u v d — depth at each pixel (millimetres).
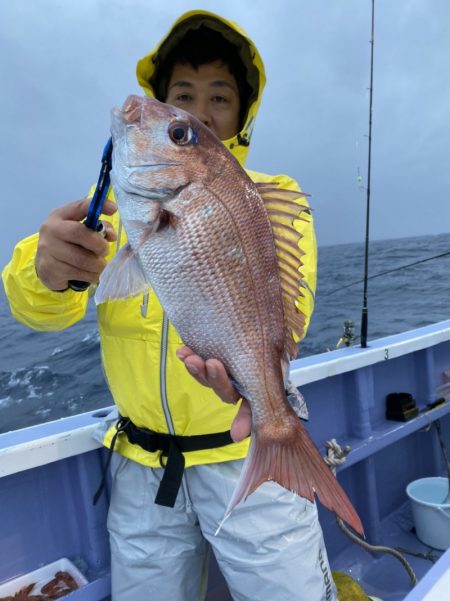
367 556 2496
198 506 1578
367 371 2719
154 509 1592
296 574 1455
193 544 1639
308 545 1521
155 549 1573
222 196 1149
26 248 1303
